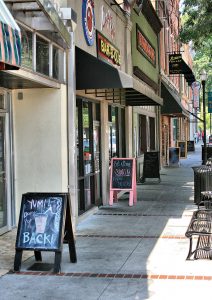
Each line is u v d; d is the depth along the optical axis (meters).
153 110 23.34
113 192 13.05
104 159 12.83
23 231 6.75
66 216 6.90
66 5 9.59
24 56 7.76
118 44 14.69
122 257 7.48
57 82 9.29
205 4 18.25
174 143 34.25
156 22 22.48
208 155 27.95
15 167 9.61
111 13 13.68
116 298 5.69
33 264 7.10
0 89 9.08
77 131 10.85
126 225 10.05
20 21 7.52
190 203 13.02
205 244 7.95
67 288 6.07
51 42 8.98
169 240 8.61
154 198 14.08
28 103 9.52
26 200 6.84
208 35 19.33
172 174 21.97
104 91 11.62
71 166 9.73
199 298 5.64
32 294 5.87
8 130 9.37
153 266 6.98
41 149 9.51
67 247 8.12
